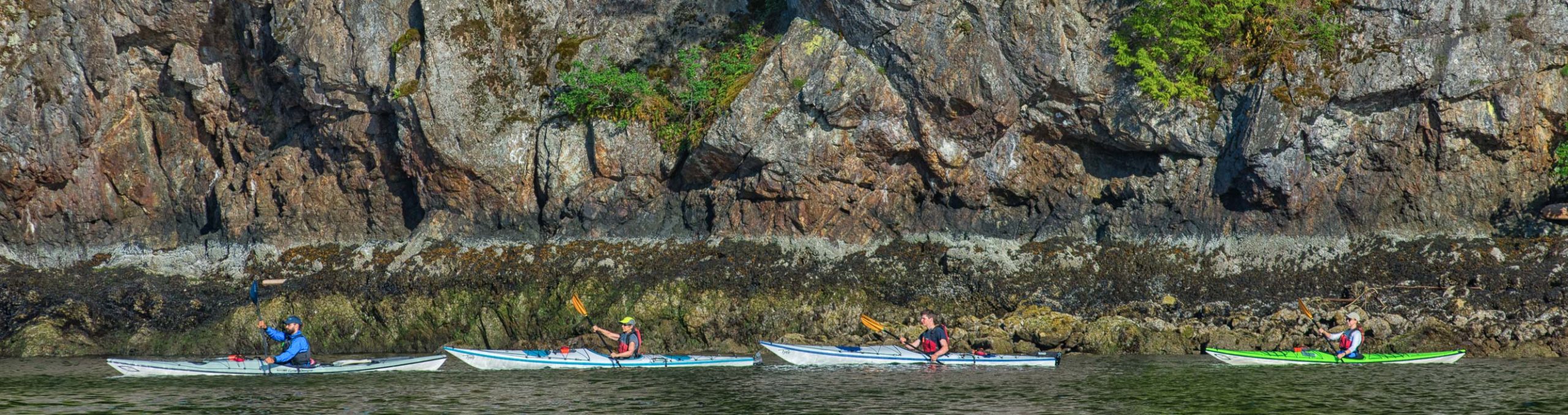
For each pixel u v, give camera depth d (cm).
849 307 2941
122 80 3347
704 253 3097
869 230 3169
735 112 3050
